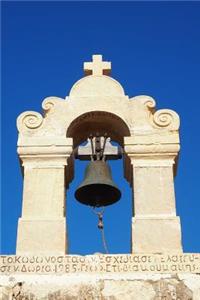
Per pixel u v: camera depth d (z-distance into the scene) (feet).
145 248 28.19
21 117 31.35
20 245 28.32
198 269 27.09
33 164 30.40
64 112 31.45
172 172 30.19
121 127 31.91
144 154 30.50
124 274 26.94
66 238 28.96
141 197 29.55
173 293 26.35
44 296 26.30
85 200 32.63
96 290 26.43
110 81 32.35
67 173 31.68
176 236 28.48
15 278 26.84
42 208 29.37
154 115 31.32
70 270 27.17
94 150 32.96
